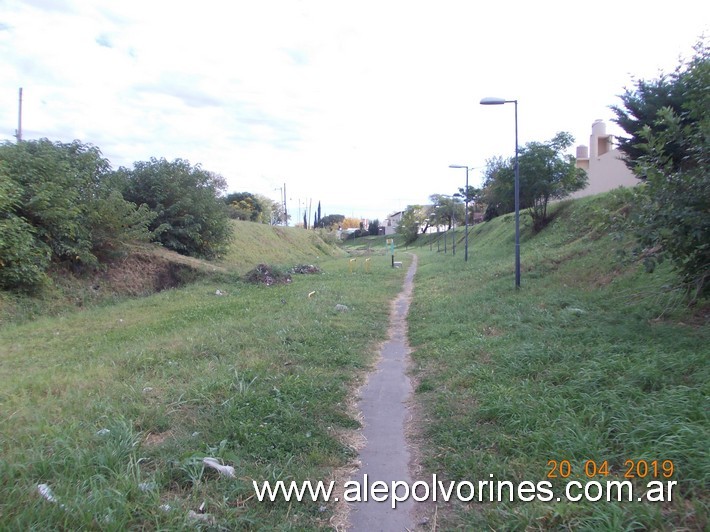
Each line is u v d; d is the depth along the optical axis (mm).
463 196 60625
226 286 19531
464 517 3496
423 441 4902
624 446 4020
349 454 4602
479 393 5820
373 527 3451
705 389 4680
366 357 8320
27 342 9953
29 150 16812
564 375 5910
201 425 4848
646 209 7988
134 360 7340
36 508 3086
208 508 3426
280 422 5055
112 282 18156
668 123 8039
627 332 7305
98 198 18438
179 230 24938
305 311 11867
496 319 9844
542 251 20766
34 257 14578
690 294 8422
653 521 3025
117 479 3576
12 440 4250
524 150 26422
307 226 90312
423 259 39656
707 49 8695
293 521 3420
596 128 28781
